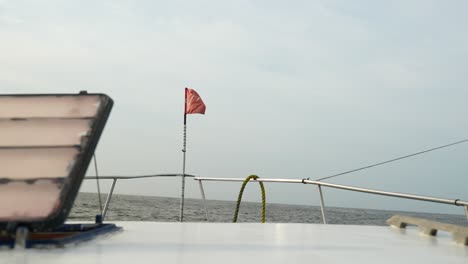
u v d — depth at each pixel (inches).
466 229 94.1
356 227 125.3
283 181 196.2
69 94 77.2
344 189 165.3
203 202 207.5
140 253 64.9
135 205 2888.8
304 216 2787.9
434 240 99.0
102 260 58.1
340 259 66.8
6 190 60.6
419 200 140.8
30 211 57.8
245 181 210.4
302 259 65.3
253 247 75.3
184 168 210.4
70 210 60.4
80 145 66.2
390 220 131.8
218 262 60.3
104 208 158.6
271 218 2118.6
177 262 59.2
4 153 65.9
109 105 75.3
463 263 69.0
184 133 233.0
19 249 58.9
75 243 68.7
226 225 117.8
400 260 68.9
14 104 76.3
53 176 61.9
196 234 93.0
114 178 161.6
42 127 70.5
